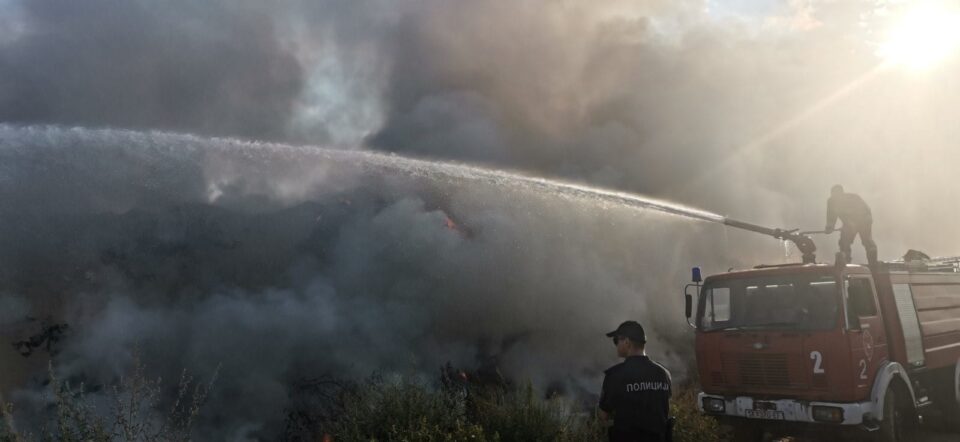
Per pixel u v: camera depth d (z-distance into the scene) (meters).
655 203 12.81
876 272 8.94
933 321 9.89
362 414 6.81
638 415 5.13
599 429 6.83
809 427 7.94
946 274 10.80
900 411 8.48
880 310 8.66
